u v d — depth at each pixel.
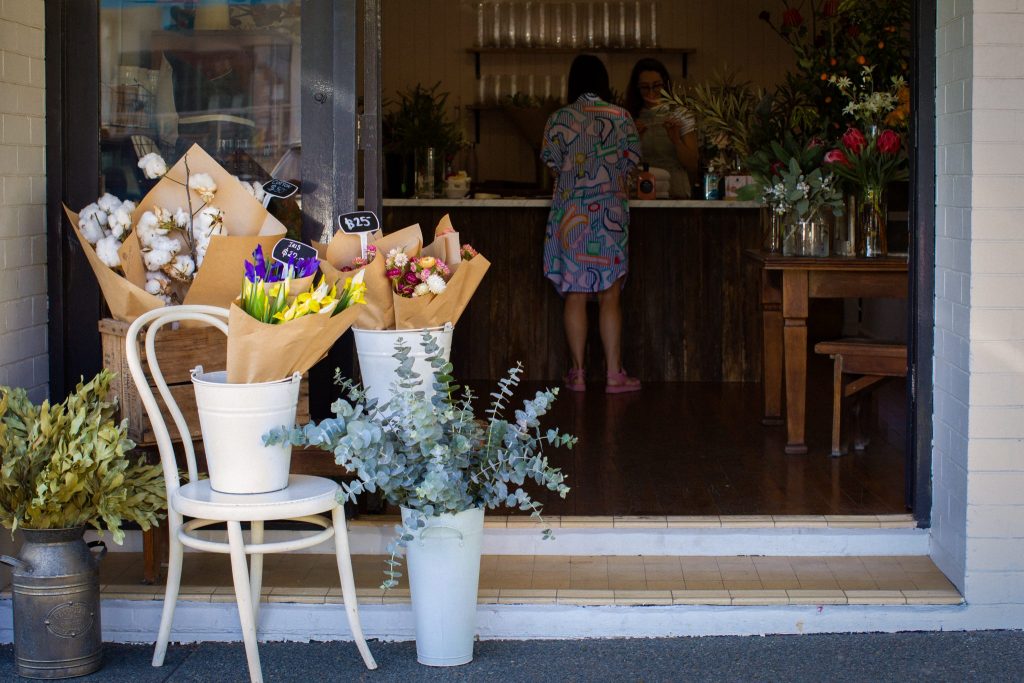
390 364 3.45
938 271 3.82
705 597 3.61
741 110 6.52
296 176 3.94
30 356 3.79
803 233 5.25
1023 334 3.54
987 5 3.48
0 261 3.58
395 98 9.30
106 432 3.21
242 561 3.09
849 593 3.62
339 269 3.57
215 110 3.94
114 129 3.94
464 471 3.27
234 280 3.54
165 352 3.47
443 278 3.45
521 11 8.88
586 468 4.91
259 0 3.90
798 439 5.16
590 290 6.57
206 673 3.37
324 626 3.62
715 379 7.20
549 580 3.75
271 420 3.08
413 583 3.38
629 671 3.36
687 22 9.27
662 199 7.08
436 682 3.29
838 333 8.21
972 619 3.61
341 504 3.25
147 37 3.93
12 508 3.29
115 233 3.57
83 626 3.31
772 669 3.37
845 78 5.35
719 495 4.43
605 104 6.52
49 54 3.86
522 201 6.95
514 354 7.20
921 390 3.93
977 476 3.58
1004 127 3.50
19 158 3.70
